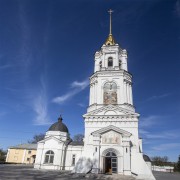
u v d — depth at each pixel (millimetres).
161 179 32156
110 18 54031
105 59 45281
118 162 32125
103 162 32656
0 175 24375
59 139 44719
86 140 35844
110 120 36812
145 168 31219
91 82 44500
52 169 41781
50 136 45125
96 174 29859
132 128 35375
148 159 41500
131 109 39312
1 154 84688
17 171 32125
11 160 76062
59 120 52031
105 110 38031
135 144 33844
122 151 32656
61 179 23859
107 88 41469
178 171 71125
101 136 34312
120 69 43031
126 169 31078
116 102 39781
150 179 29328
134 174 30938
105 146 33500
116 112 37500
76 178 25734
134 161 32156
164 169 76938
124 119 36312
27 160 75938
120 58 46188
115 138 33688
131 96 41594
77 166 32500
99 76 42906
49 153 43844
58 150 43750
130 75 43469
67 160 44188
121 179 26250
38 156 43688
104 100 40438
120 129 33750
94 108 39906
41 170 37594
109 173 31516
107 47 46406
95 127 36875
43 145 44562
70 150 45219
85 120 37781
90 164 32438
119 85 41094
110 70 42688
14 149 77938
